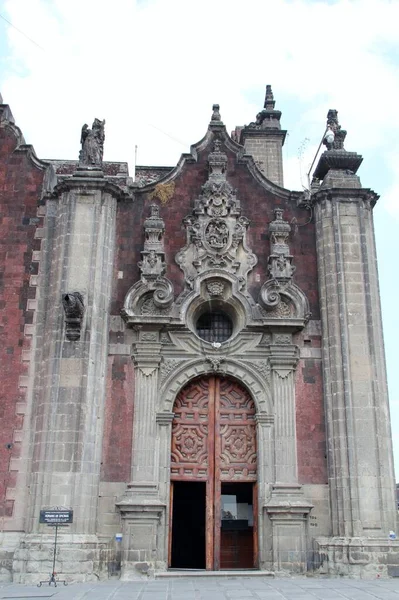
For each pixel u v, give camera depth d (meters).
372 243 24.66
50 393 21.61
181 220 25.11
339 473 21.58
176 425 22.86
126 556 20.48
